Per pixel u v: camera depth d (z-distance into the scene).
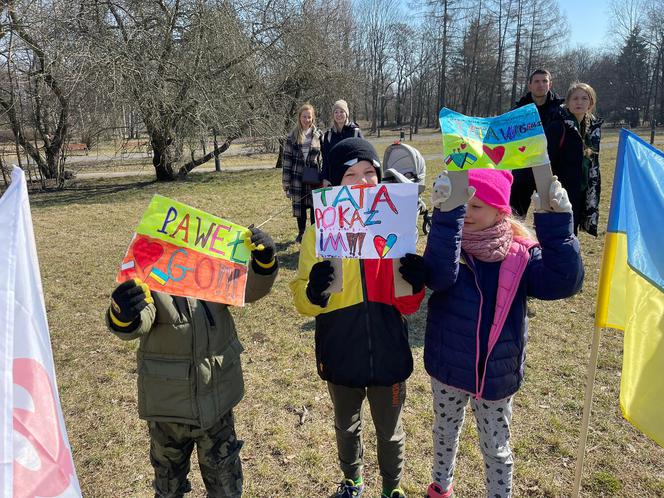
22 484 1.26
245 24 16.28
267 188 13.57
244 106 16.08
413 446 2.98
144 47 13.84
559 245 1.94
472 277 2.11
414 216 2.00
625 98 55.34
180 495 2.20
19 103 14.43
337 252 2.05
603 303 2.12
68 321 4.95
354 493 2.45
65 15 13.16
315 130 6.60
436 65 57.22
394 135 46.72
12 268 1.27
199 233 2.00
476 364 2.08
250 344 4.30
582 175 4.74
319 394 3.54
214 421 2.06
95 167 21.88
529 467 2.78
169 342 2.00
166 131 15.27
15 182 1.36
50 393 1.37
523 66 56.78
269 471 2.81
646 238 2.02
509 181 2.08
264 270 2.12
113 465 2.91
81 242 8.05
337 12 24.50
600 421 3.15
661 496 2.58
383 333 2.17
